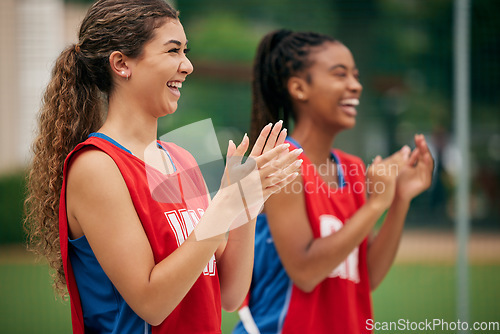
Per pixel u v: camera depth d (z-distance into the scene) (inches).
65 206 115.2
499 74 402.3
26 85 510.0
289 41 189.3
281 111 195.2
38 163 129.6
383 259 189.0
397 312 356.5
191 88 700.0
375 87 529.3
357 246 169.2
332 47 185.9
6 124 533.3
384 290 420.2
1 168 581.9
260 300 180.2
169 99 123.5
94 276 117.5
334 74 184.1
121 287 110.2
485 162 578.9
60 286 136.6
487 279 450.3
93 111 128.0
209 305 123.5
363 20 504.7
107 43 120.9
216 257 134.4
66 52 127.4
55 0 581.3
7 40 498.3
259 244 181.5
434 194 495.8
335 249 163.9
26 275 500.7
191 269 109.2
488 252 522.6
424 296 398.6
